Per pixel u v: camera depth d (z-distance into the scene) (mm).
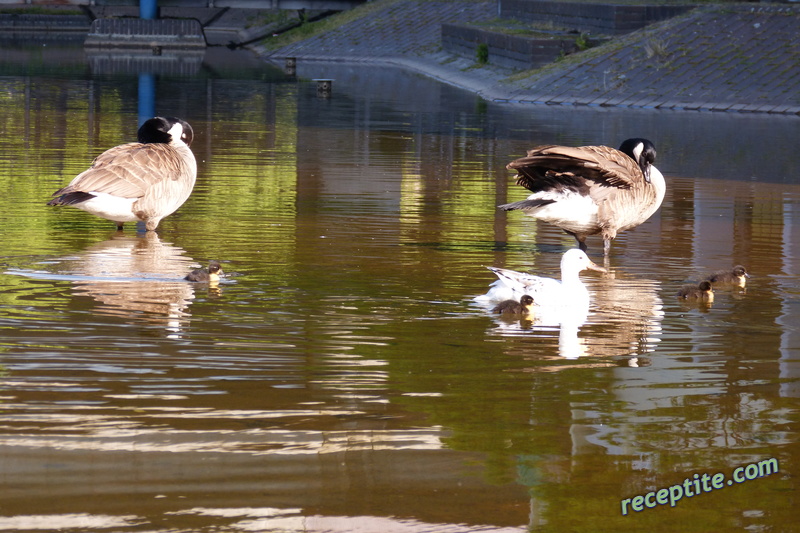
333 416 7730
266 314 10477
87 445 7113
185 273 12148
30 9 78938
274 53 64000
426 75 53000
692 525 6348
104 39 66312
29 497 6398
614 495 6664
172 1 76625
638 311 11062
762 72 38938
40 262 12508
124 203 14023
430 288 11812
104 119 30000
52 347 9117
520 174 14133
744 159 24547
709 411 7992
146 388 8180
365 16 66875
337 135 27984
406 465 6980
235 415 7688
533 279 11312
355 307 10875
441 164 22781
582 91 40250
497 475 6863
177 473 6742
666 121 33312
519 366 9008
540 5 54969
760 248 14578
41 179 18766
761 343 9859
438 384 8484
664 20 46250
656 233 15656
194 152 23531
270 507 6375
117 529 6086
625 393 8367
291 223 15445
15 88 38969
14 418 7512
